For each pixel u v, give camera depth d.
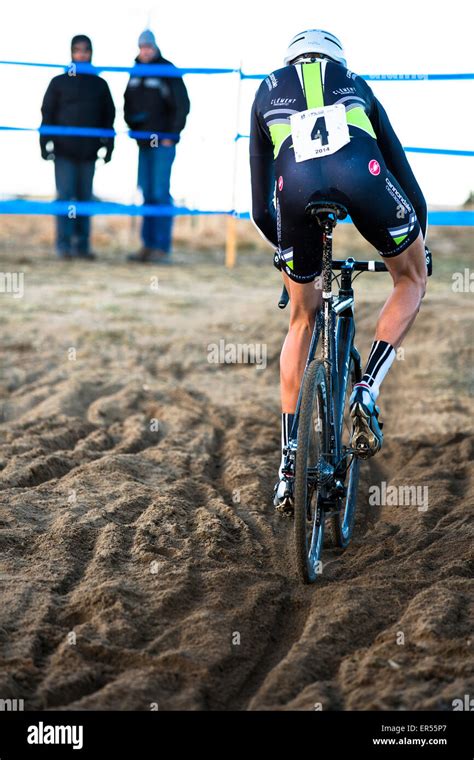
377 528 3.83
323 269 3.04
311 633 2.80
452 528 3.71
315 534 3.25
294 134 3.02
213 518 3.80
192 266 11.30
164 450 4.86
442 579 3.19
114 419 5.52
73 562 3.33
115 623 2.82
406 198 3.13
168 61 10.72
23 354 6.90
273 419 5.58
